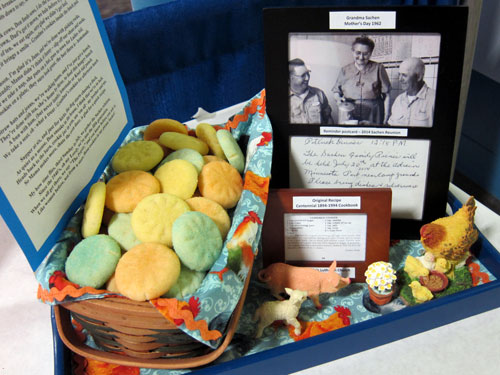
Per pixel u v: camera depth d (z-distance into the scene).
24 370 0.47
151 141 0.50
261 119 0.52
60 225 0.41
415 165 0.51
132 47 0.73
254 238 0.42
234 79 0.85
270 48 0.47
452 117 0.48
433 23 0.44
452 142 0.49
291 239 0.50
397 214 0.54
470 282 0.49
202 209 0.43
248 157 0.50
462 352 0.45
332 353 0.44
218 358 0.45
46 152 0.38
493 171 1.05
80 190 0.44
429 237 0.48
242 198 0.44
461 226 0.47
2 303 0.54
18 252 0.61
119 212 0.43
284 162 0.53
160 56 0.76
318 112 0.50
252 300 0.50
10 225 0.35
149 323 0.37
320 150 0.52
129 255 0.38
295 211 0.48
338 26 0.45
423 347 0.45
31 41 0.36
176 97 0.82
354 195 0.47
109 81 0.49
